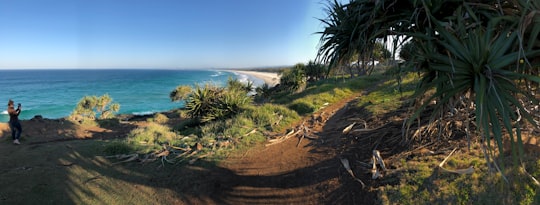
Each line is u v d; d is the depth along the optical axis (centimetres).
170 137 845
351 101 1153
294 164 548
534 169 313
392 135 557
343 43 357
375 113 764
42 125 1259
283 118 902
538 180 297
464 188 328
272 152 627
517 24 226
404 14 297
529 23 208
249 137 730
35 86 8562
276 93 2464
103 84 9362
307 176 491
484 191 315
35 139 981
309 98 1245
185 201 462
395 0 294
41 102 4731
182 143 739
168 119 1961
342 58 369
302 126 805
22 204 452
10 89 7438
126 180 535
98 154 679
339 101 1221
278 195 452
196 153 647
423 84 285
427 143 470
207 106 1212
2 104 4494
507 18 224
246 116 946
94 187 509
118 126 1580
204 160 602
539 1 212
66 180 533
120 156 651
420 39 269
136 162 619
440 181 351
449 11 278
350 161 503
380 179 409
